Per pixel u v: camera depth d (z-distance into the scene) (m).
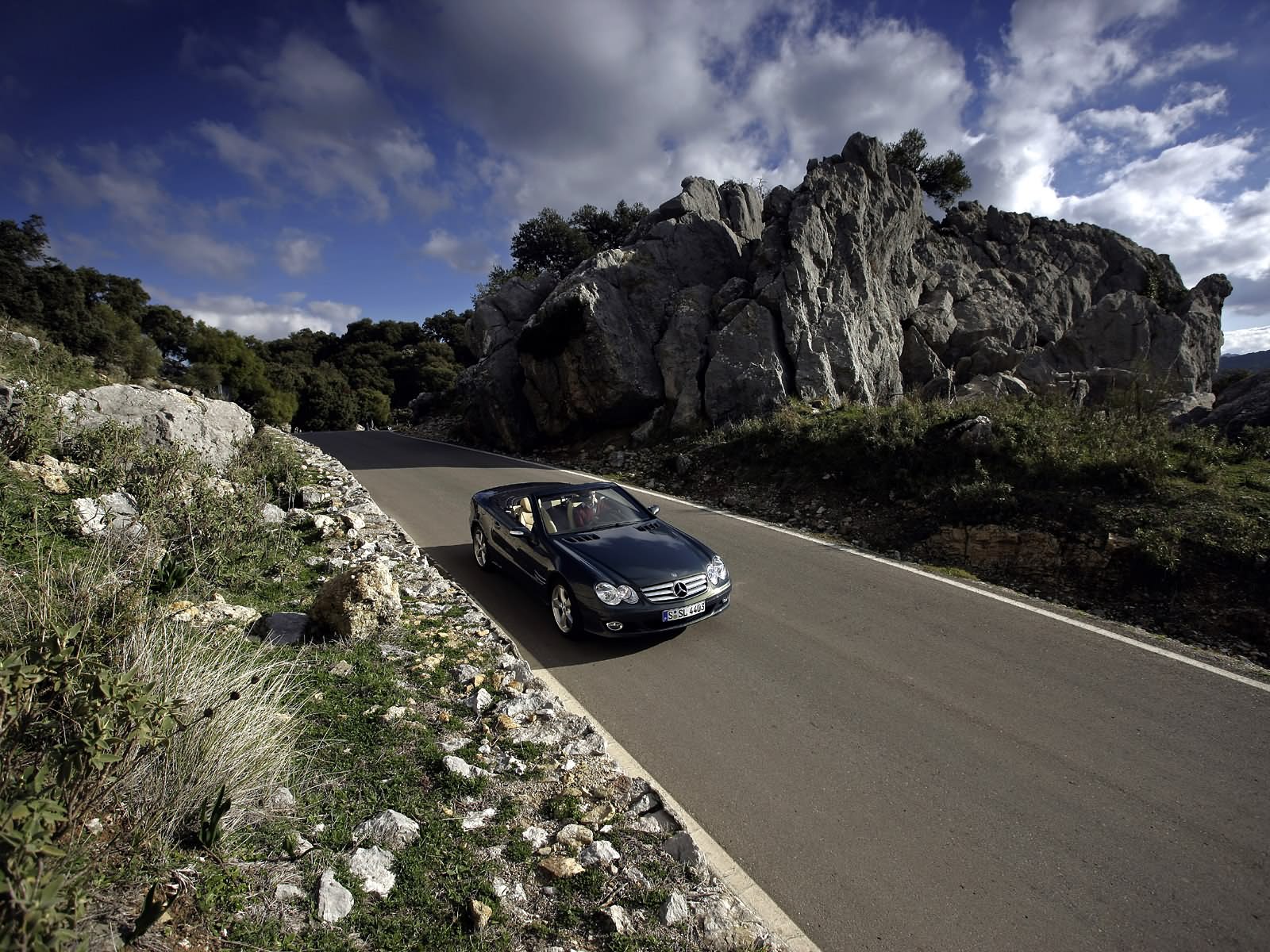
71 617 3.50
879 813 3.66
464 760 3.78
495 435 22.06
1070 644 5.96
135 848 2.61
